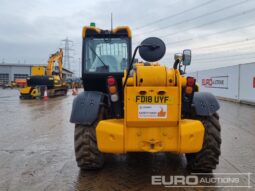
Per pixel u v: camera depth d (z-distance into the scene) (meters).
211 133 5.02
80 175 5.17
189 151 4.55
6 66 80.56
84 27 5.88
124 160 6.04
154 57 4.60
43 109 16.62
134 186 4.66
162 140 4.55
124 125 4.53
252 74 18.22
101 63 5.90
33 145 7.46
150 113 4.46
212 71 26.08
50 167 5.64
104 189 4.54
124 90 4.51
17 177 5.09
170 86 4.47
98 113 5.14
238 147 7.09
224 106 17.58
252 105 18.23
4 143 7.72
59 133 9.05
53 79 27.70
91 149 5.11
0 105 19.53
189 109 4.89
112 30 5.89
